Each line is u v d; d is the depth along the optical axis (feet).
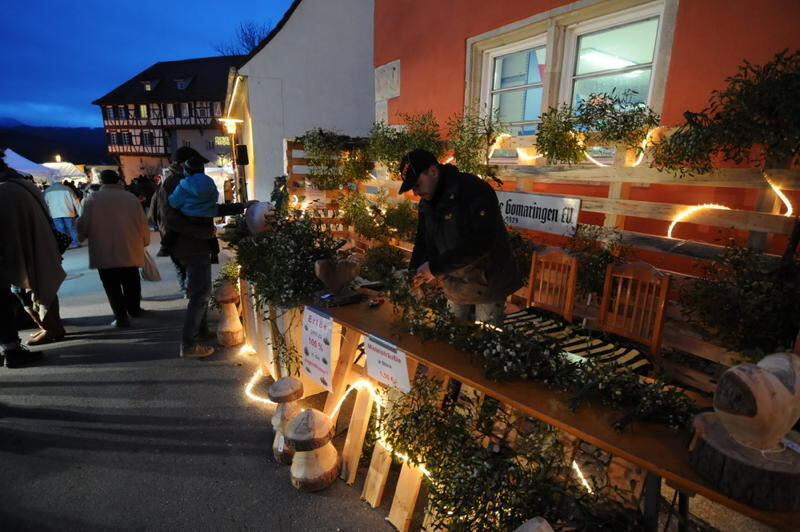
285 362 10.38
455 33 15.12
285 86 30.58
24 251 12.98
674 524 6.40
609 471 5.92
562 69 12.60
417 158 7.06
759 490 3.39
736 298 7.18
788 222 7.25
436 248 8.27
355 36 31.04
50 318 14.53
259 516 7.45
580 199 10.70
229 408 10.71
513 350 5.71
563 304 9.96
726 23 8.77
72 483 8.24
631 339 9.09
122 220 14.98
